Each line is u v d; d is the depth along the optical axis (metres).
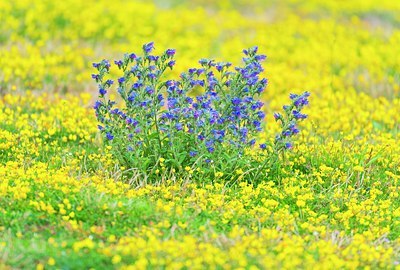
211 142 11.34
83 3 23.73
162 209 9.92
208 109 11.27
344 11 28.30
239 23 24.75
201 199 10.44
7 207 9.71
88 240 8.68
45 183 10.38
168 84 11.28
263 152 11.95
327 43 22.73
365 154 12.70
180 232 9.55
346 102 16.55
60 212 9.67
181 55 20.53
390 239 10.18
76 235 9.32
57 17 21.84
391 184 11.71
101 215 9.76
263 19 26.42
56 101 14.99
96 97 16.28
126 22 22.75
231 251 8.66
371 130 14.60
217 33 23.06
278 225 9.88
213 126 11.34
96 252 8.82
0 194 9.92
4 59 17.05
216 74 18.48
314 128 13.73
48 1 22.75
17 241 8.98
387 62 20.58
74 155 12.40
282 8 28.39
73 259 8.59
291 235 9.79
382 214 10.48
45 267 8.47
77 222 9.71
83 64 18.22
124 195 10.48
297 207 10.86
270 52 20.94
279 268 8.45
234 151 11.53
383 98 16.30
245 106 11.51
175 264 8.27
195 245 8.84
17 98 14.61
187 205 10.34
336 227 10.22
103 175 11.34
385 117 15.22
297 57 20.39
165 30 22.84
